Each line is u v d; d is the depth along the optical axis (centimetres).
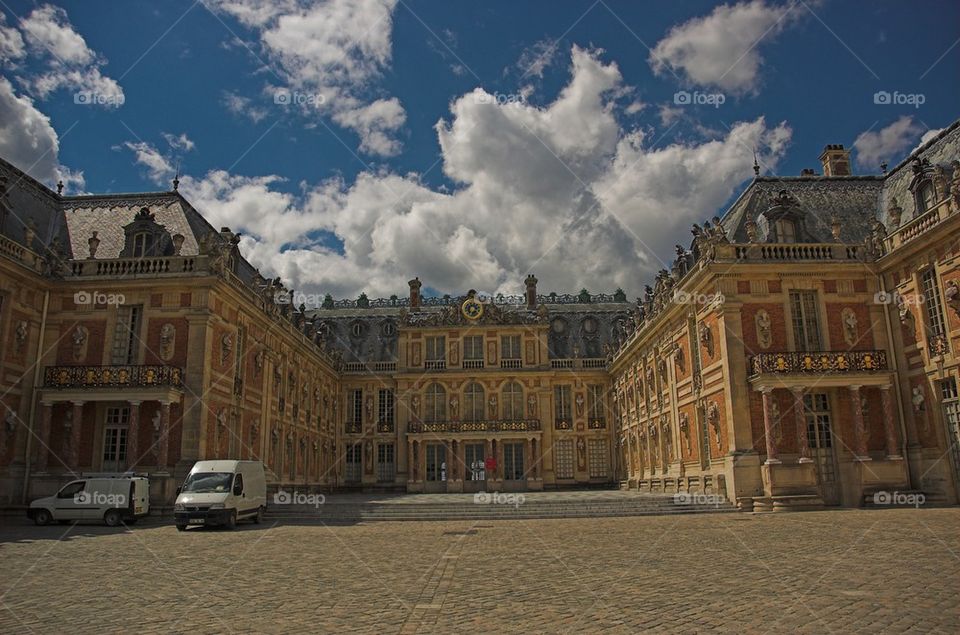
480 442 5625
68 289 3031
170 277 2994
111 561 1445
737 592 1004
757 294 3020
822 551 1415
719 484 2989
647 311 4478
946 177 2725
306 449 4756
